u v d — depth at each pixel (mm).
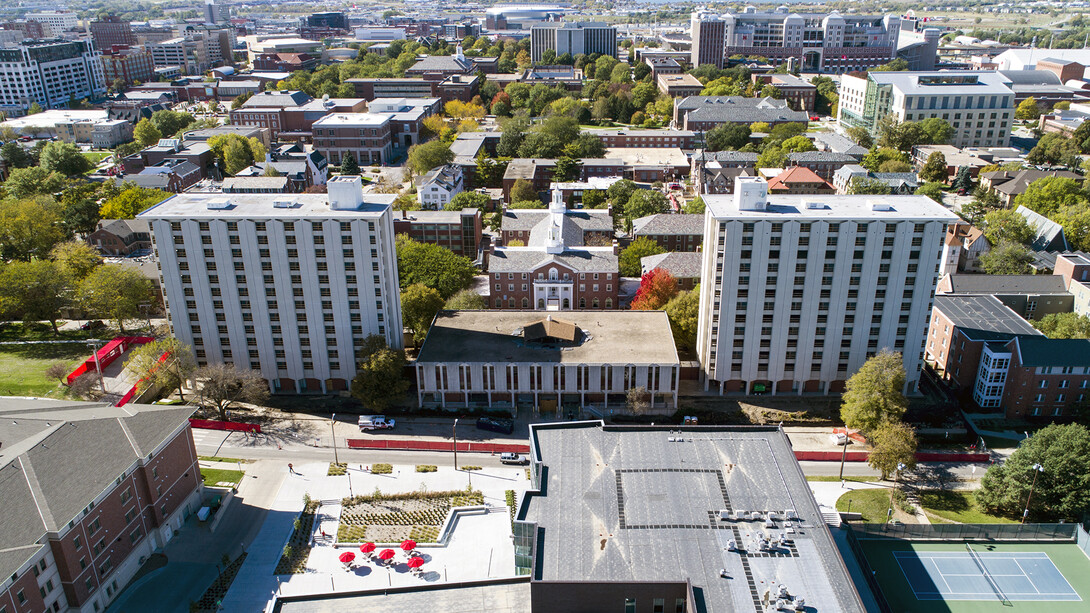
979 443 134500
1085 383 139125
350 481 124875
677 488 98000
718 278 139000
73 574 91938
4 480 91250
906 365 145250
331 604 86250
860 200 143875
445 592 88188
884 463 120312
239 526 113812
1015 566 106562
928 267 136375
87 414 107562
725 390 150875
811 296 139625
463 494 121062
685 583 80375
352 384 140375
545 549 87250
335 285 142750
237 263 141125
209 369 137750
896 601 100312
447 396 147500
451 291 184000
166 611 97688
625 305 185750
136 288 173500
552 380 143125
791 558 85875
